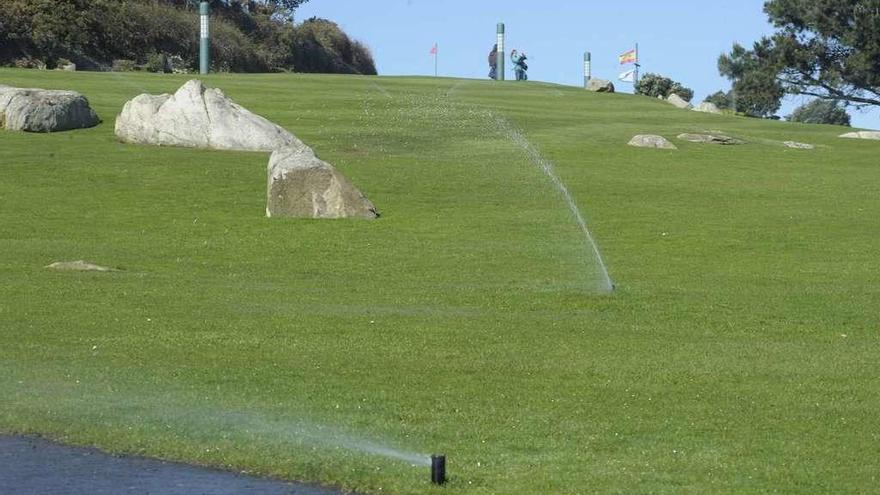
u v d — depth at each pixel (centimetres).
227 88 7788
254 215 4222
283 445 1595
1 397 1817
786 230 4159
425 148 5944
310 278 3155
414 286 3042
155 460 1559
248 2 12600
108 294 2770
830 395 1897
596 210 4503
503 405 1800
